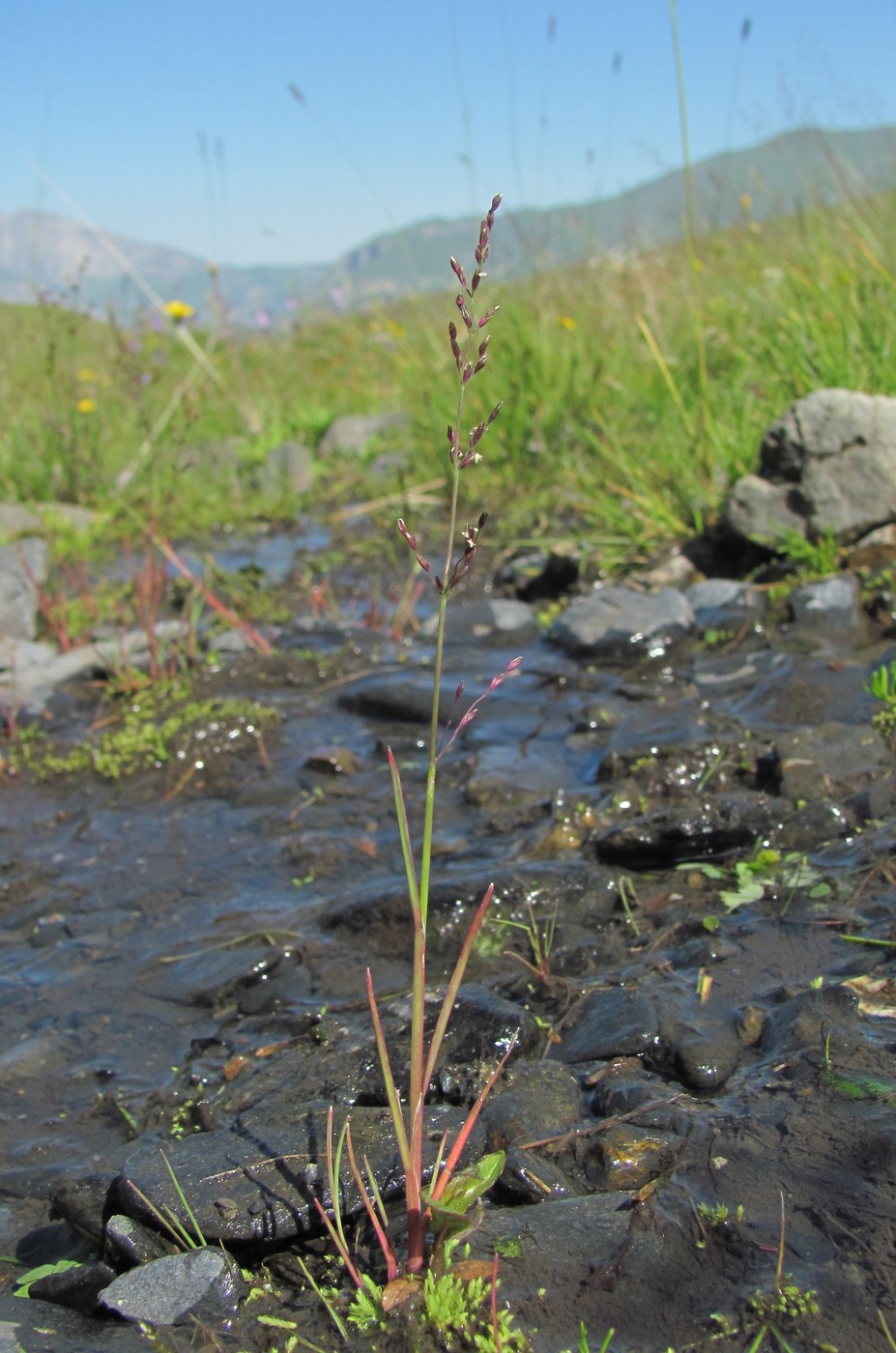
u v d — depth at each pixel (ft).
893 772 8.81
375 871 8.85
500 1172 5.03
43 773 11.29
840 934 6.89
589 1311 4.38
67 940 8.35
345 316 34.83
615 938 7.41
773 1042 5.89
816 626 12.29
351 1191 5.13
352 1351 4.37
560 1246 4.70
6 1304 4.82
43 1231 5.57
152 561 15.98
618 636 12.60
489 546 17.71
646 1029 6.12
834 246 19.72
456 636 14.07
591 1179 5.16
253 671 13.07
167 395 28.68
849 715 10.19
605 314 23.34
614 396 20.47
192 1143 5.56
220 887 8.87
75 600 16.20
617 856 8.36
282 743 11.42
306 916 8.25
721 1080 5.71
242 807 10.25
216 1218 5.06
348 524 20.79
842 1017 5.90
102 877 9.25
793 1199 4.77
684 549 15.12
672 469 16.71
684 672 12.00
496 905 7.80
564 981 6.88
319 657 13.33
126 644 14.61
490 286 24.52
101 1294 4.77
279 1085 6.24
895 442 13.39
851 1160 4.92
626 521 16.07
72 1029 7.24
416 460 22.26
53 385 23.40
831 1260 4.44
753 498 14.19
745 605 13.00
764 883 7.69
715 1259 4.54
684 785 9.36
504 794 9.69
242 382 28.30
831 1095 5.34
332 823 9.72
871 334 16.14
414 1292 4.51
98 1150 6.13
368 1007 6.97
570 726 11.09
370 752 11.12
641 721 10.52
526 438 20.21
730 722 10.32
